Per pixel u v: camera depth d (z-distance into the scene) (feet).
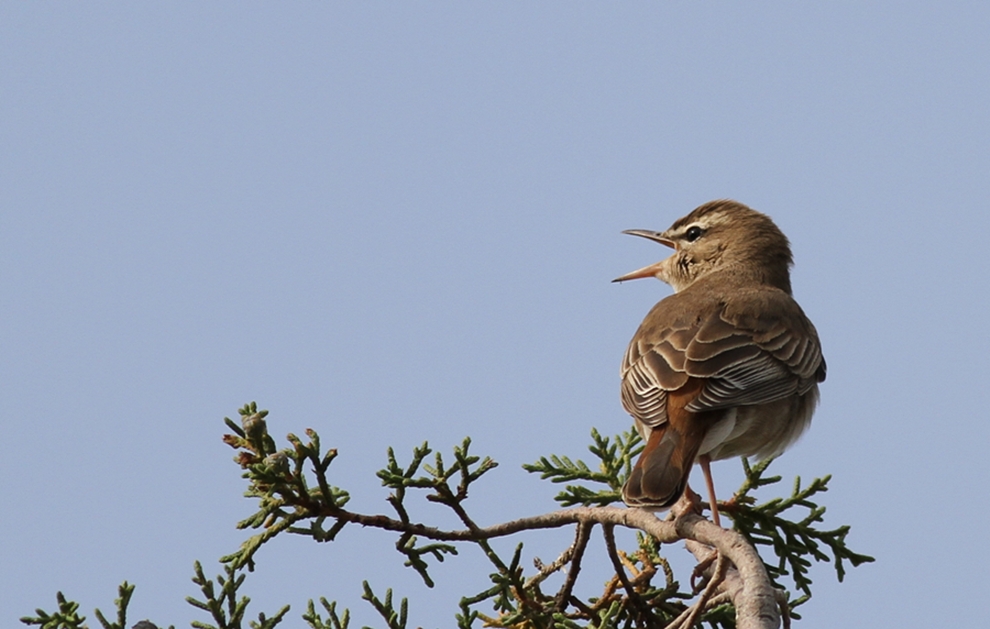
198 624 32.24
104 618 31.53
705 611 34.58
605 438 39.65
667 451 38.17
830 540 37.40
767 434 43.80
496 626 34.32
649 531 31.37
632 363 42.93
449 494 33.09
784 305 46.47
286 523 32.17
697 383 40.57
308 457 32.19
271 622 32.35
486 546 34.60
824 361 48.06
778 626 25.76
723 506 38.17
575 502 38.75
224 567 32.42
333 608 33.40
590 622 35.24
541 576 35.45
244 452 32.30
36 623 31.45
